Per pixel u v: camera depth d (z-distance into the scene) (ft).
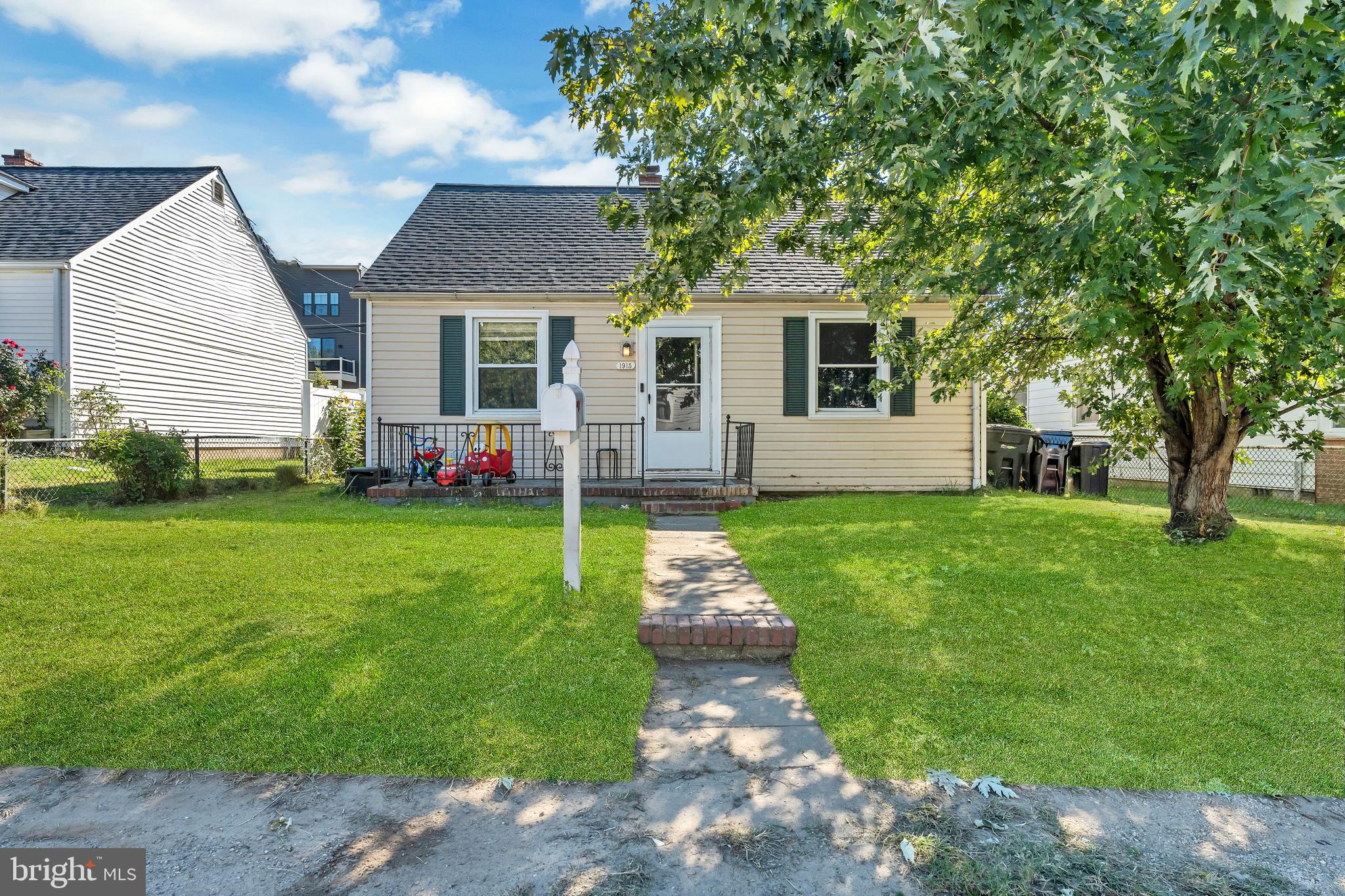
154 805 8.54
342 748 9.84
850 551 21.80
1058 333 26.21
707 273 20.94
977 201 21.36
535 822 8.31
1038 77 10.99
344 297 143.13
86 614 14.70
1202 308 15.26
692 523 28.30
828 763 9.78
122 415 49.90
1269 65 9.53
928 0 8.80
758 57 15.75
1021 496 35.88
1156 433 25.95
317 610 15.16
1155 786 9.26
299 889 7.09
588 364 37.45
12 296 46.06
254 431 69.97
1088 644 14.11
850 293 32.55
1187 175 11.90
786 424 37.93
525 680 12.07
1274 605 16.42
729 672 13.37
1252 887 7.31
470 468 33.99
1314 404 19.43
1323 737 10.59
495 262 39.14
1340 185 9.18
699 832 8.14
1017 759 9.85
